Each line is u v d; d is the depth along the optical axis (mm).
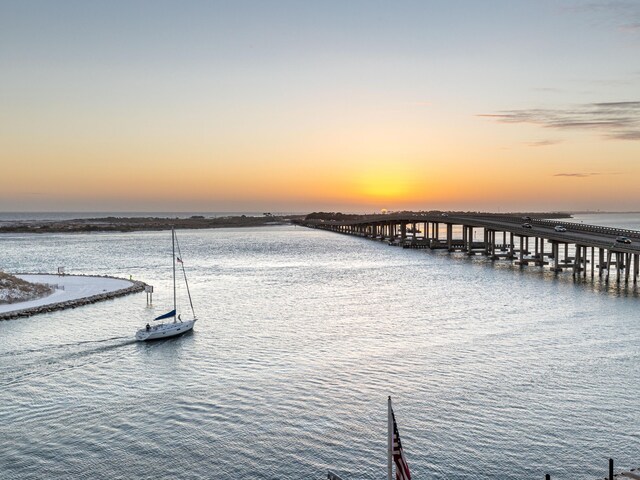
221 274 162250
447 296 117062
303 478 42000
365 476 41938
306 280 146625
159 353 74062
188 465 43938
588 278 143875
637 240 141125
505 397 55969
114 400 56875
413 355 70750
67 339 81250
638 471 38250
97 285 131875
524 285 132000
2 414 53531
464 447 45938
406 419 51125
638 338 78062
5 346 77250
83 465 44125
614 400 54938
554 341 76938
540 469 42625
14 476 42562
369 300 113000
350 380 61469
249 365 67812
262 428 49812
